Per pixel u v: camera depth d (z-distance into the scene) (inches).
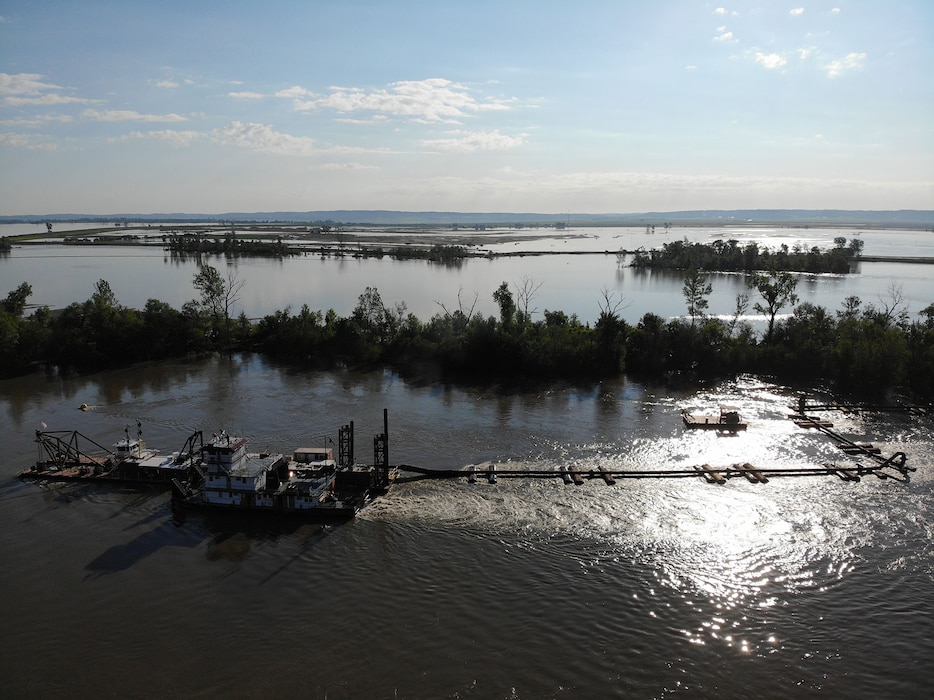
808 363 3649.1
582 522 2030.0
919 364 3307.1
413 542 1924.2
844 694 1357.0
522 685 1375.5
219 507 2102.6
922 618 1584.6
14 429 2834.6
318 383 3563.0
